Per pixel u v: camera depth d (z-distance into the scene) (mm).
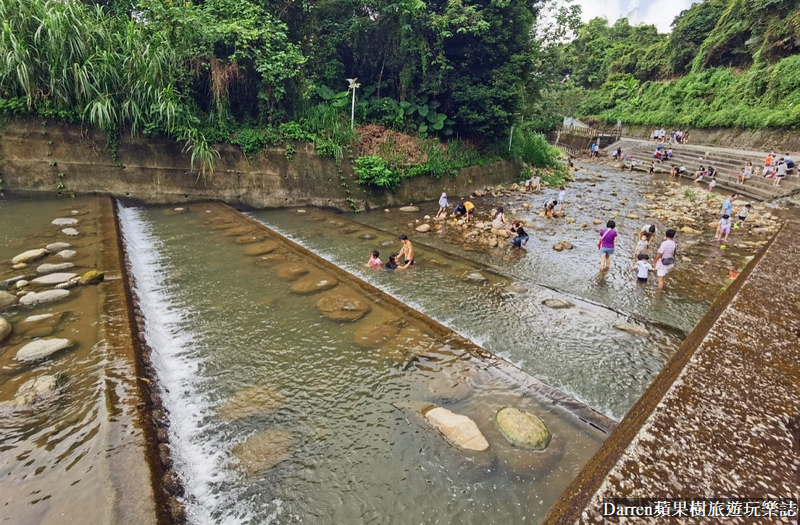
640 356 5539
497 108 16312
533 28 18766
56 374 3771
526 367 5266
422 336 5363
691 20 34500
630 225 13391
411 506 3031
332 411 4004
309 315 5855
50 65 9500
